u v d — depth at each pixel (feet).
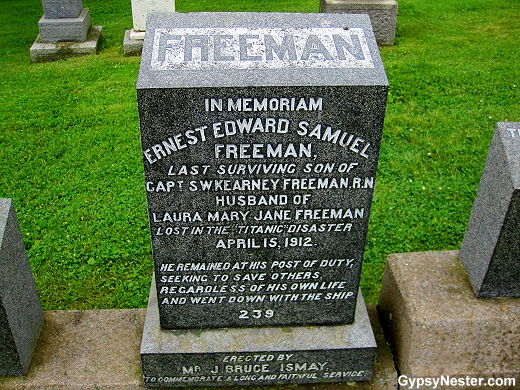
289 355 4.07
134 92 9.10
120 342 4.30
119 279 5.28
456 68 9.59
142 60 3.32
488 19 12.62
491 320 3.96
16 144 7.51
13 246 3.87
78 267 5.43
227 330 4.19
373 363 4.15
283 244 3.87
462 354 4.08
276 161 3.51
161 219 3.70
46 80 9.78
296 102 3.28
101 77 9.84
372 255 5.55
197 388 4.20
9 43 12.48
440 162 6.93
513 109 8.20
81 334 4.34
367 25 3.60
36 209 6.18
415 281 4.26
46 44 11.23
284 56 3.37
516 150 3.78
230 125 3.34
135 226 5.91
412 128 7.71
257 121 3.34
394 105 8.36
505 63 9.86
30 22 14.05
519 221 3.73
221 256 3.89
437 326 3.95
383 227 5.88
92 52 11.27
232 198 3.64
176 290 4.02
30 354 4.11
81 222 5.98
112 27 13.03
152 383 4.11
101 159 7.11
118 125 8.00
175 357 4.01
